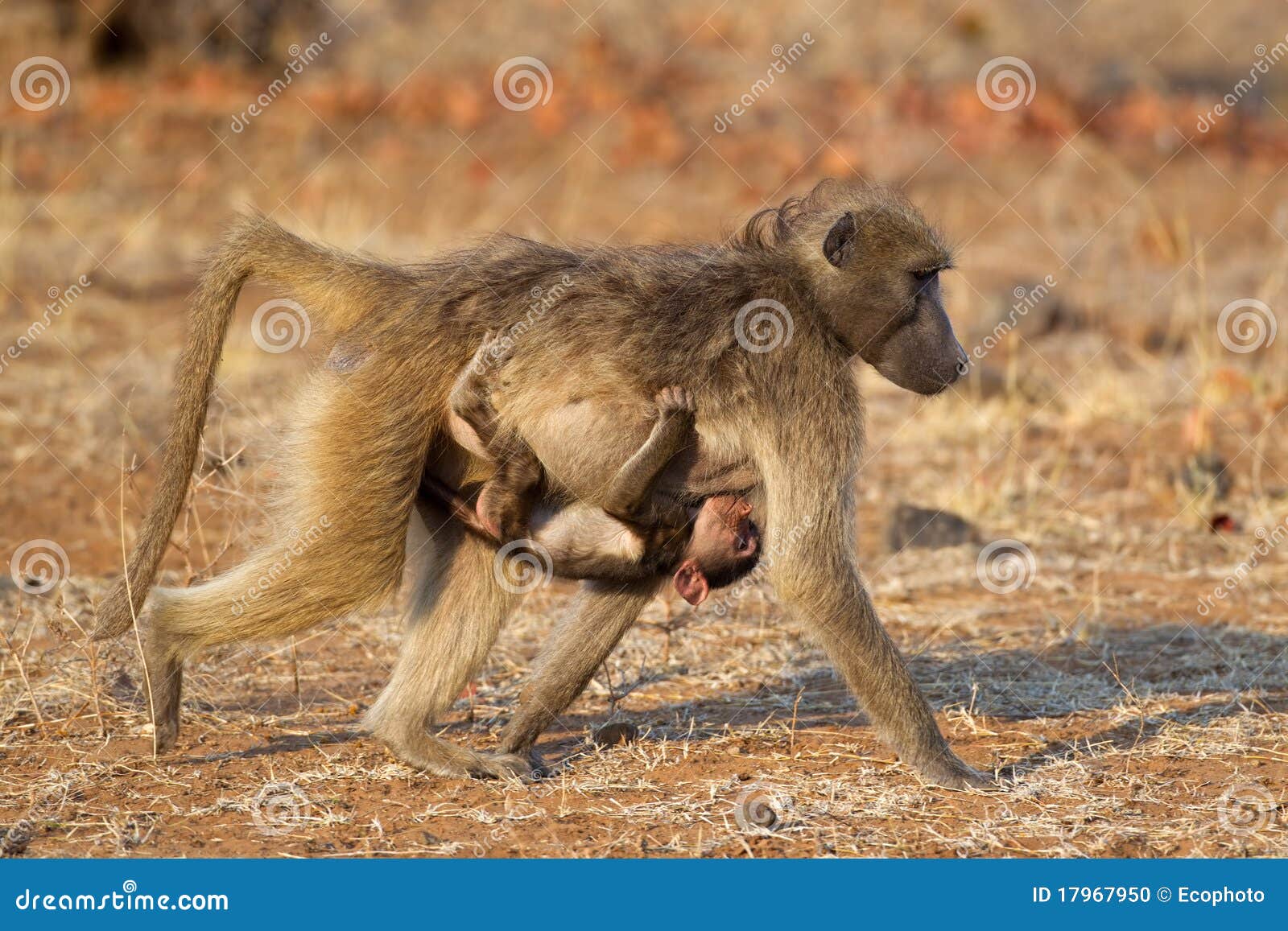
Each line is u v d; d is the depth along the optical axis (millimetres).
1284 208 25266
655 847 6695
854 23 33312
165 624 7492
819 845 6734
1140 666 9695
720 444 7422
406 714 7598
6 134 25453
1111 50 35312
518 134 27438
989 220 24047
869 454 15133
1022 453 15156
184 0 29750
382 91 28531
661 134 26875
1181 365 17750
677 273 7652
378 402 7293
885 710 7383
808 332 7660
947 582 11828
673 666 9648
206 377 7770
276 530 7426
